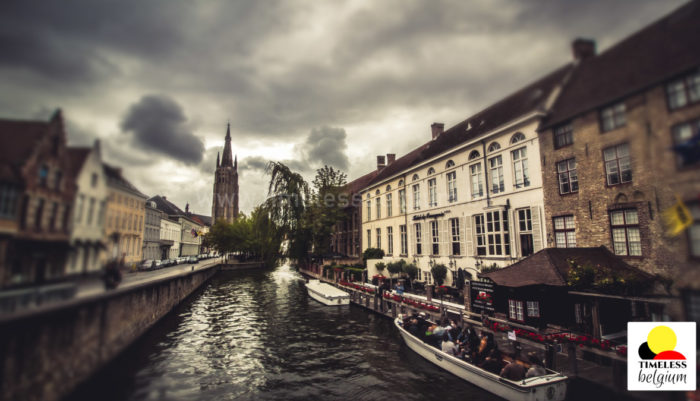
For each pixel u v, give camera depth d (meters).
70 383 6.39
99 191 6.96
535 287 10.64
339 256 33.38
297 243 33.94
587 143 11.05
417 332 11.51
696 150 4.99
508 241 15.12
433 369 10.05
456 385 8.88
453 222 18.95
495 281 11.31
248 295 25.20
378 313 16.88
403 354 11.54
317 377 9.77
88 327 7.03
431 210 20.80
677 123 5.28
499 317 11.88
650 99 5.83
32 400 5.40
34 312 5.39
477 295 12.61
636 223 9.70
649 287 8.95
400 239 24.78
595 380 7.02
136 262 8.88
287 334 14.30
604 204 10.55
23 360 5.21
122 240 8.04
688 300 4.97
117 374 8.95
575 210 11.72
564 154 12.21
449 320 11.47
